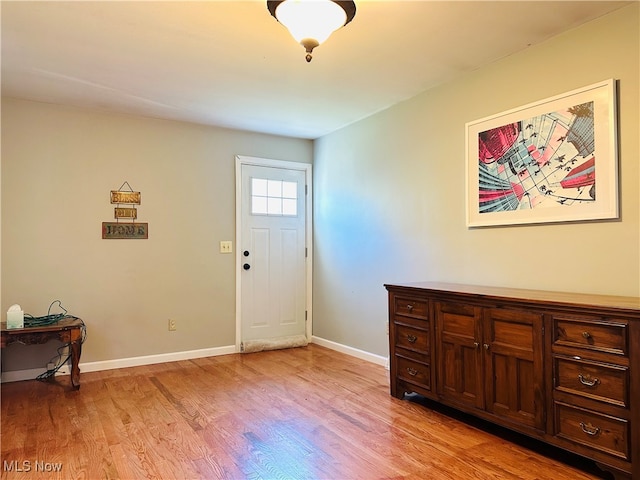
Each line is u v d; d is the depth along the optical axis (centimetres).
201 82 319
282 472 206
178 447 231
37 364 360
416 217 354
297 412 279
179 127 420
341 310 446
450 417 270
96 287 381
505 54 278
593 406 195
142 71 299
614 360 188
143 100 358
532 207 266
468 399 252
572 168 245
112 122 389
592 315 195
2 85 324
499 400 235
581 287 243
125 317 393
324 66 293
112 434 247
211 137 437
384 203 388
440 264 332
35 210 358
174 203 417
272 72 302
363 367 386
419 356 285
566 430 205
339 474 204
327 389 325
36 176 359
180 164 420
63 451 227
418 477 200
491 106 291
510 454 221
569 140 246
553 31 249
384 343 390
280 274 474
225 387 331
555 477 199
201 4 215
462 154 313
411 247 359
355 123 424
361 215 417
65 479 199
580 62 242
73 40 253
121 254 392
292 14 197
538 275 264
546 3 218
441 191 331
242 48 265
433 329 274
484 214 296
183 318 420
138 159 400
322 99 360
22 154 354
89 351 378
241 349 442
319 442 237
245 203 454
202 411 282
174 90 335
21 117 354
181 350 418
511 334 229
